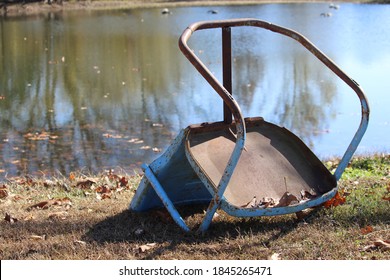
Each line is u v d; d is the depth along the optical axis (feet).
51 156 34.37
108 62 68.80
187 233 15.10
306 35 89.25
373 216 15.74
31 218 17.40
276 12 126.41
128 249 14.29
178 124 41.60
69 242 14.90
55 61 69.82
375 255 13.29
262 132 16.78
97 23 110.52
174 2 157.79
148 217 16.69
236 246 14.07
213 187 14.51
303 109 44.96
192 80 57.52
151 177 15.85
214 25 15.58
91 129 40.37
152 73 61.57
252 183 15.56
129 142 37.11
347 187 19.61
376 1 151.33
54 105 47.98
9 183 26.91
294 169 16.28
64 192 22.11
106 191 21.89
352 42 81.15
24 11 133.69
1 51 77.71
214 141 15.87
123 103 48.29
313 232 14.84
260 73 60.08
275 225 15.55
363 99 15.96
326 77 57.21
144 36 91.40
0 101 49.73
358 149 33.91
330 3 148.25
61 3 144.97
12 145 36.68
